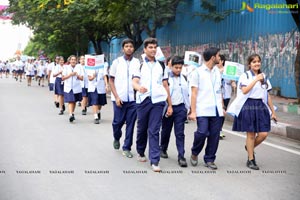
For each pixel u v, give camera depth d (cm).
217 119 618
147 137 657
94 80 1058
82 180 557
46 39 2898
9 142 796
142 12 1539
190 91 616
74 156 690
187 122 1085
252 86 611
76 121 1095
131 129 695
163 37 2333
